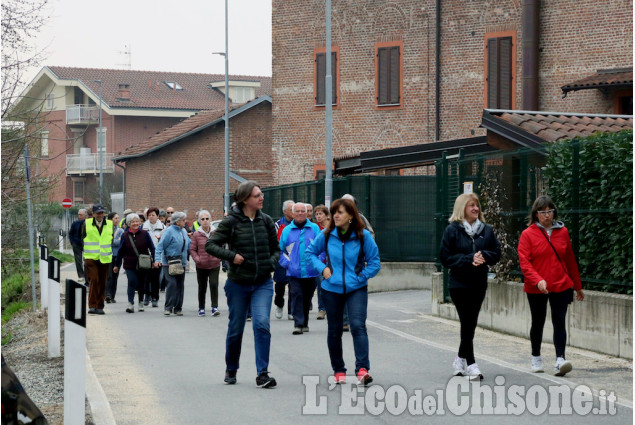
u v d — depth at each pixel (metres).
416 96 35.22
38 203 27.12
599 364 11.58
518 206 14.84
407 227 24.56
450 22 34.47
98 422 8.50
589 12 31.48
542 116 19.73
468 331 10.65
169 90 79.00
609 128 18.73
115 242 22.05
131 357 12.77
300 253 15.30
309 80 37.72
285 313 19.44
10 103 18.06
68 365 7.81
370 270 10.35
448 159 18.25
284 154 38.31
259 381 10.25
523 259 10.82
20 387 4.62
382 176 24.53
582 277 13.14
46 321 18.95
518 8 33.19
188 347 13.81
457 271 10.61
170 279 18.84
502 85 33.44
